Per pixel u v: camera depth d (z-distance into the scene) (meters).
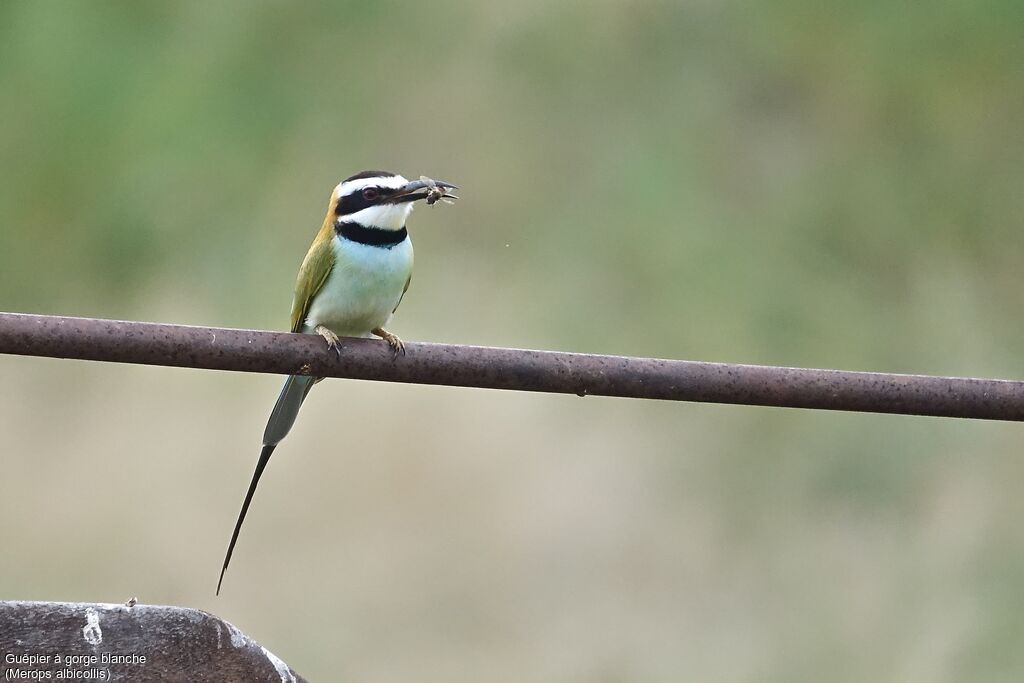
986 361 15.02
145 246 16.34
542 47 17.30
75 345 4.73
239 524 6.65
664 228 16.06
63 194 16.31
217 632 4.44
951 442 13.49
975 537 12.82
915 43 16.12
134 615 4.41
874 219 15.88
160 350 4.80
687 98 16.91
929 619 12.19
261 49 16.94
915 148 16.17
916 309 15.52
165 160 16.39
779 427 13.89
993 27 15.91
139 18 16.72
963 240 15.73
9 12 16.48
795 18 16.45
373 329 7.82
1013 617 12.07
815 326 15.36
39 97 16.31
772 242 15.94
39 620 4.36
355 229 7.49
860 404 5.07
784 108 16.70
